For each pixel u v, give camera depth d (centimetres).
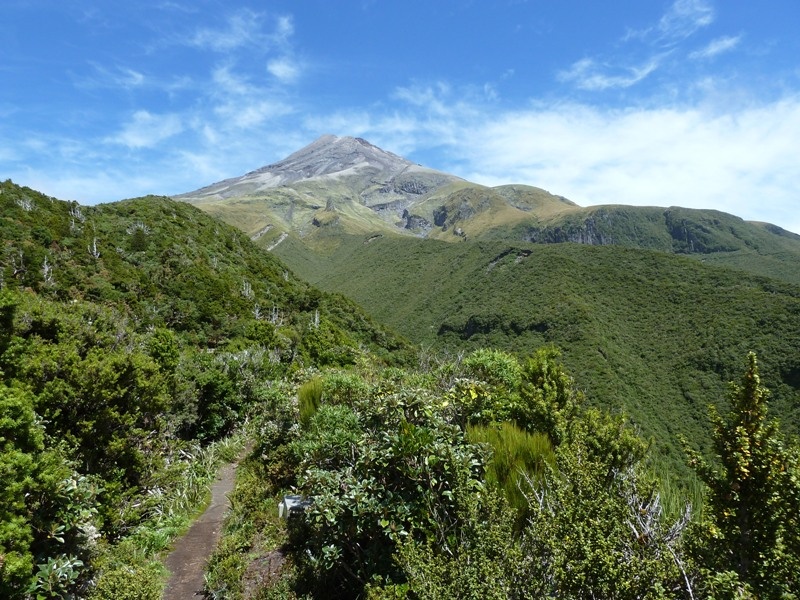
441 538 315
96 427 646
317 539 446
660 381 5403
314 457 506
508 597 228
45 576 411
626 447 428
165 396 802
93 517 538
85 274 4034
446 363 760
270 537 538
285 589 416
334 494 407
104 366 672
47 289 3447
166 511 689
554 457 386
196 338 3894
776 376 4625
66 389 629
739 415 232
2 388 480
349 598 388
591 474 271
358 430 534
